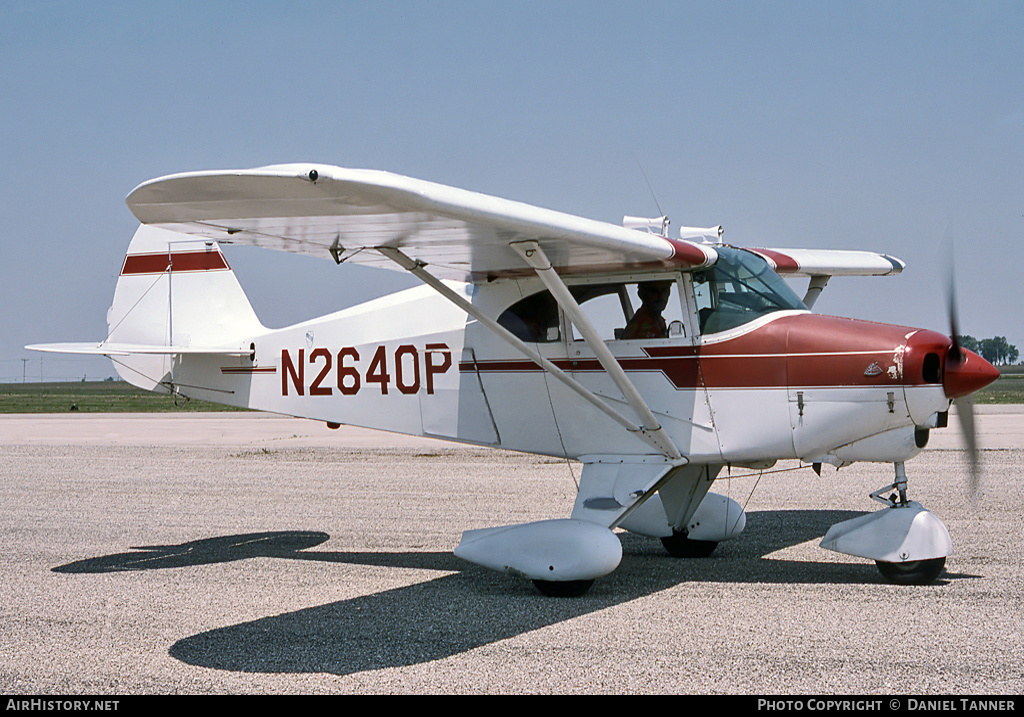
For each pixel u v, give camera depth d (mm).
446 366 6949
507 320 6688
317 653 4453
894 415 5602
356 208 4668
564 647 4477
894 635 4570
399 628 4898
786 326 5926
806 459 6062
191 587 6031
